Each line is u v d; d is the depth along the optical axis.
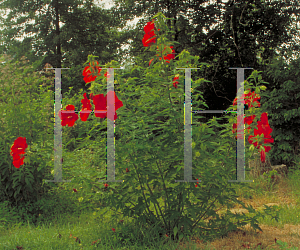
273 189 6.50
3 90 5.41
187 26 13.80
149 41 3.49
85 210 5.29
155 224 3.70
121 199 3.62
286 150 9.01
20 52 17.56
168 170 3.46
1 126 5.38
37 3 19.75
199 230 3.67
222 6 13.52
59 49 19.72
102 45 20.78
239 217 3.74
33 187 5.31
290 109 8.82
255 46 13.62
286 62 9.55
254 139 3.43
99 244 3.42
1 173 5.13
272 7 13.50
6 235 4.00
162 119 3.82
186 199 3.46
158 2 14.64
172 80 3.47
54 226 4.57
